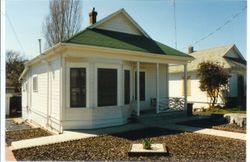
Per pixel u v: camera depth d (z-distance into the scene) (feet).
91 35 42.78
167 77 57.98
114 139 31.65
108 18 49.03
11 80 116.78
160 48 51.26
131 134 34.81
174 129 38.47
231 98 69.21
